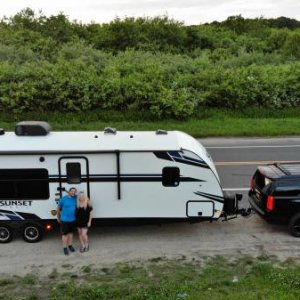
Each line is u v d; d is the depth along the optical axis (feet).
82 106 90.68
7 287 32.65
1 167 39.37
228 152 70.54
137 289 31.45
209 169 39.68
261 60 126.52
